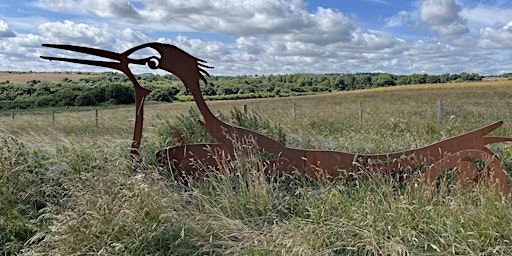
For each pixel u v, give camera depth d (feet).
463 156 14.62
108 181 14.57
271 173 16.19
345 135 27.76
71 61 16.34
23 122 49.65
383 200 13.00
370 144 19.99
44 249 11.62
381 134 30.25
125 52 16.57
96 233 11.53
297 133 27.02
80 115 75.46
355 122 40.55
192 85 16.47
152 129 22.25
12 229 12.76
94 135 34.65
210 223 12.21
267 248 10.97
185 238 11.61
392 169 15.75
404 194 13.67
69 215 12.22
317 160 16.06
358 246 11.56
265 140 16.38
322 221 12.67
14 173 15.03
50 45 16.14
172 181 15.97
